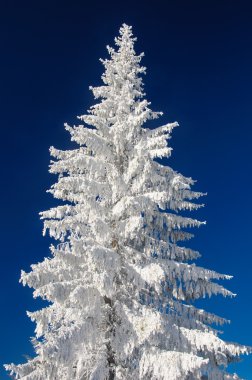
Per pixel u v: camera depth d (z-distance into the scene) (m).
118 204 12.73
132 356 11.96
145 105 15.06
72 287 11.71
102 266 11.45
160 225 14.50
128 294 12.98
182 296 14.00
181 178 14.88
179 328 11.86
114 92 16.16
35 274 11.91
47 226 12.85
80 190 13.66
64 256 12.37
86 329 11.00
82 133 13.54
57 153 14.75
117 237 12.90
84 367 11.54
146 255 13.10
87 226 12.67
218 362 12.83
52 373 11.34
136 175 14.09
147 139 14.00
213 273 13.16
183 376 10.91
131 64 17.38
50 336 10.70
